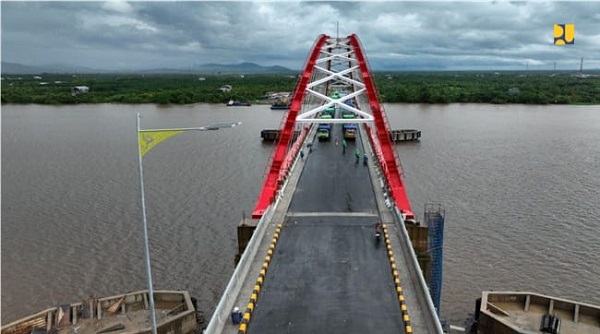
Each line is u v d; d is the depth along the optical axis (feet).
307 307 59.06
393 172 101.35
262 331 54.29
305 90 132.26
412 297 61.16
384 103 466.29
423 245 88.58
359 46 146.72
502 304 89.97
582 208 142.41
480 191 158.61
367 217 90.84
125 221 134.21
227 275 106.01
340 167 130.41
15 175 183.93
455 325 89.40
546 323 82.17
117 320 85.97
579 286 99.35
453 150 226.58
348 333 53.72
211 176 179.93
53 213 140.87
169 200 151.74
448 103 468.34
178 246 118.73
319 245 77.71
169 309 90.17
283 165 114.62
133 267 108.88
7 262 110.42
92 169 192.54
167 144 246.88
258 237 79.61
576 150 226.99
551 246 116.37
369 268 69.36
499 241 119.14
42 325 84.43
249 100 498.69
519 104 467.11
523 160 204.64
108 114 387.34
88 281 103.04
